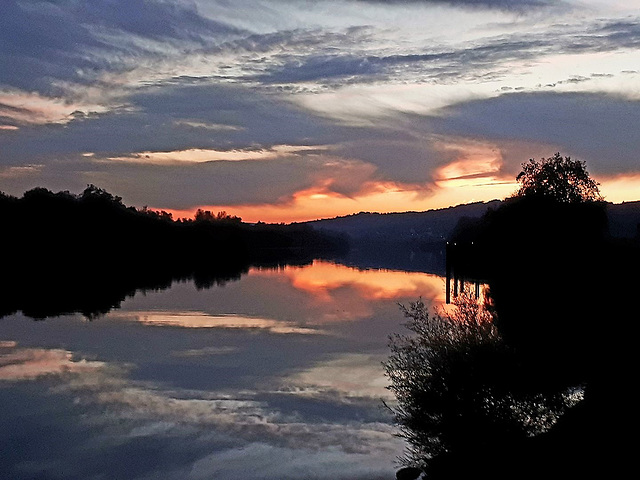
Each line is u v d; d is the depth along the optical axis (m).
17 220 95.38
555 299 12.09
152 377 22.30
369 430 16.31
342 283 66.12
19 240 92.44
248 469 14.06
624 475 9.30
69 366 24.20
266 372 22.89
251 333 31.83
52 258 93.19
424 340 13.09
